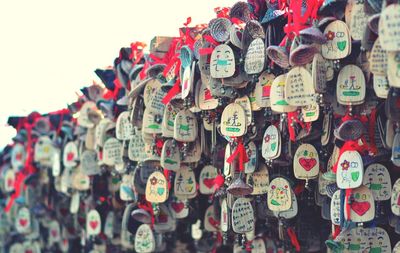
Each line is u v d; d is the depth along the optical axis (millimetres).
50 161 4793
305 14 2385
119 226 4090
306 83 2414
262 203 3031
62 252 5152
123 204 4074
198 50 2799
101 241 4219
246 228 2875
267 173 2857
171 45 3203
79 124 4066
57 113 4617
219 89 2729
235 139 2775
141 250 3445
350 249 2504
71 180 4328
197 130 3055
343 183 2400
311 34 2273
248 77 2678
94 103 4027
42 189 4965
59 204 4898
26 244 5227
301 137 2594
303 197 2982
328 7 2348
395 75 1977
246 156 2812
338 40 2311
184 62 2924
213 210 3424
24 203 5012
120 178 3959
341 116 2477
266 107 2662
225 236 3051
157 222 3451
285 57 2447
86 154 4059
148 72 3156
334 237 2559
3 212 5438
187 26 3111
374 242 2506
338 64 2322
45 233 5133
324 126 2594
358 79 2336
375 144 2451
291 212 2809
